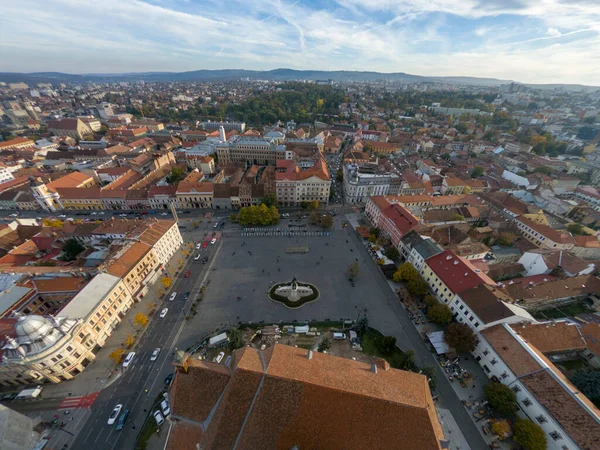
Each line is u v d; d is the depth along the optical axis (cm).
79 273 8619
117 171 18075
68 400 6369
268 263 10844
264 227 13338
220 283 9806
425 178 17512
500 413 6069
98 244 10869
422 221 11694
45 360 6206
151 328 8125
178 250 11588
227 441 4272
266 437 4225
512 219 13212
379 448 4025
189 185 15075
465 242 10756
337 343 7688
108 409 6216
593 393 6041
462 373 6888
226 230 13088
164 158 19338
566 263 9719
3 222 13738
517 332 7019
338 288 9644
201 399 4812
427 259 9594
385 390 4397
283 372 4550
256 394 4447
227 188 15062
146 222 11138
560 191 17362
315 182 15112
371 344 7650
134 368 7044
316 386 4288
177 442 4638
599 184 18500
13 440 5266
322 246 11950
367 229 12950
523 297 8525
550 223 12962
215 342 7525
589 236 11294
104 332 7700
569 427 5159
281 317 8494
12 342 5997
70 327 6688
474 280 8169
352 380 4569
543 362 6075
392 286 9812
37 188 14338
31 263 10281
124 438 5722
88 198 15062
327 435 4153
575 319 8225
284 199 15562
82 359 6994
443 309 7975
